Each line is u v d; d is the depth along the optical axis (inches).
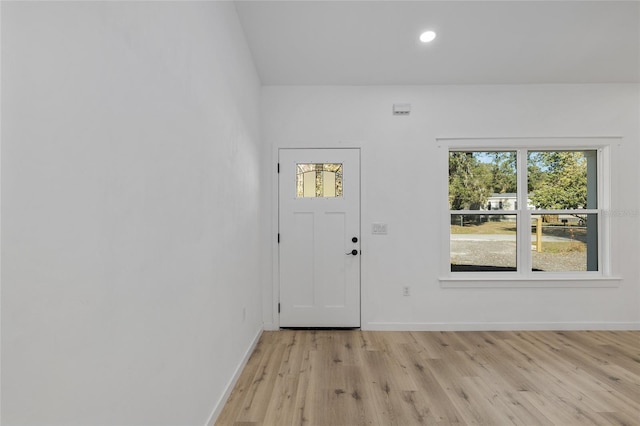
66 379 27.0
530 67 110.5
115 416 33.4
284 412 68.6
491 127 122.0
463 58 104.9
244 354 90.7
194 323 54.7
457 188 123.9
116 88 33.5
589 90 121.9
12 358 22.6
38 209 24.5
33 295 24.1
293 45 97.1
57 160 26.1
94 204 30.3
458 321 121.2
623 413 68.6
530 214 123.9
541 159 123.6
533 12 82.5
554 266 123.9
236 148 82.9
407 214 122.0
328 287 121.9
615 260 120.7
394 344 107.0
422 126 122.3
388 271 121.6
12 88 22.6
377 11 82.0
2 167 22.0
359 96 122.6
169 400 45.7
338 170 122.9
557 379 82.8
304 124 122.3
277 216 122.4
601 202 123.1
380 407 70.5
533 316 120.9
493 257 124.2
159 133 42.9
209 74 62.3
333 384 80.2
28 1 23.8
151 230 40.8
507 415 67.9
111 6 32.6
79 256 28.4
